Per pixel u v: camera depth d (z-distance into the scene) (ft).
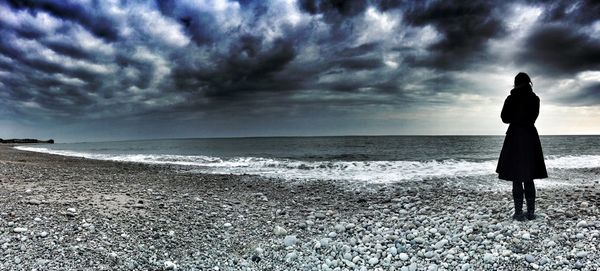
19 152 149.38
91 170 72.18
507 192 41.65
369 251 22.94
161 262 21.63
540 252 20.90
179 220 30.22
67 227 26.17
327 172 66.85
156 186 49.37
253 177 60.39
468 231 25.18
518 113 25.95
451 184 49.75
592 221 25.66
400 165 76.18
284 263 21.74
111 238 24.75
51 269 19.56
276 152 136.77
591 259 19.45
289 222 30.40
